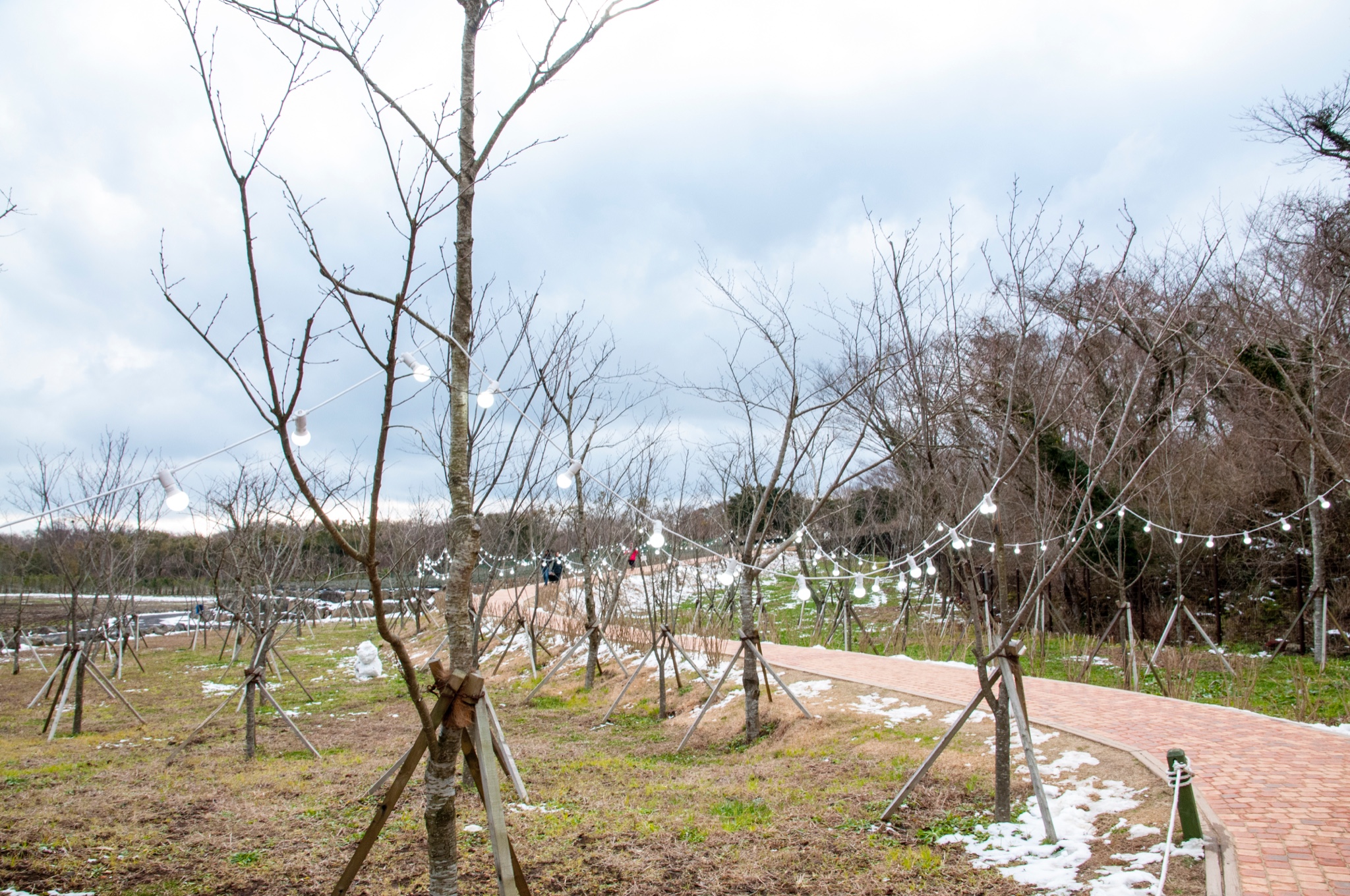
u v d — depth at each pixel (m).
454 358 4.73
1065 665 15.98
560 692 16.05
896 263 8.27
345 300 3.68
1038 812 7.17
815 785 8.75
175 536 28.50
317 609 34.88
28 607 27.42
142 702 16.08
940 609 22.83
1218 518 18.44
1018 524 18.55
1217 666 15.21
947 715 10.80
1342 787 6.96
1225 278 12.22
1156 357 11.21
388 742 11.88
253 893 6.02
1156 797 7.08
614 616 20.52
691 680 15.32
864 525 20.73
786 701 12.70
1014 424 9.70
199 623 27.42
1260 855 5.64
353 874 4.29
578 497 16.14
